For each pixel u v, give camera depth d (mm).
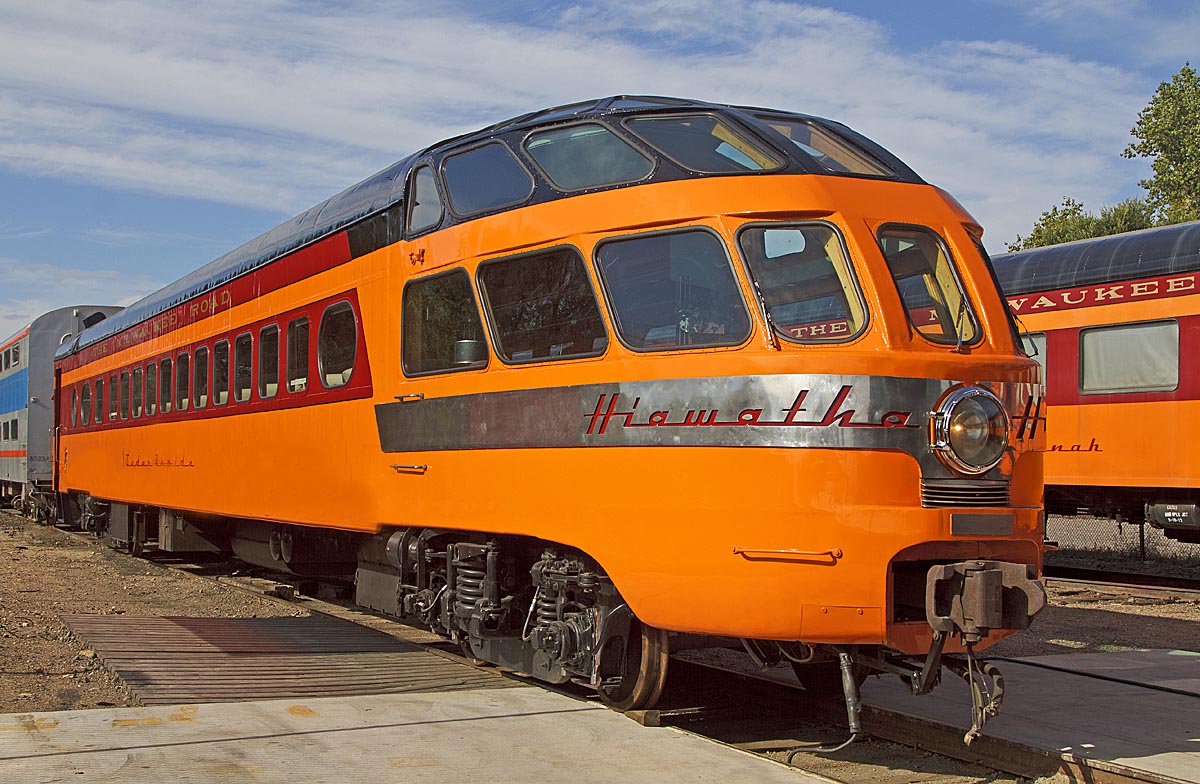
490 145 7781
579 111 7371
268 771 5434
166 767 5457
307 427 9969
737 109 7168
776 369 5953
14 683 7285
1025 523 6188
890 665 6199
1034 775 5898
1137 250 14867
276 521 10930
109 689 7234
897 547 5809
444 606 8062
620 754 5863
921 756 6445
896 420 5875
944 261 6504
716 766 5684
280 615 10969
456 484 7688
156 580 13922
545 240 7051
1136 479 14602
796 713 7355
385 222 8750
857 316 6090
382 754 5758
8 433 28891
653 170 6664
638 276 6566
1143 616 11438
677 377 6246
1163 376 14391
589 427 6645
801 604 5824
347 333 9297
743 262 6199
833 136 7086
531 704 6910
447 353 7879
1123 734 6301
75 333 24062
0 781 5199
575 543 6695
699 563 6074
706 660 8953
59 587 12703
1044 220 40844
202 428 12953
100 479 18109
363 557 9430
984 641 6020
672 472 6219
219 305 12562
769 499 5902
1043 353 15945
